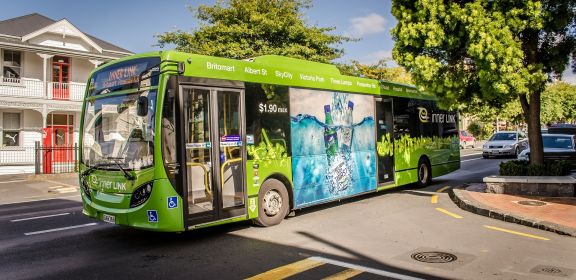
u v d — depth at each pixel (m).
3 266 6.32
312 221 9.16
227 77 8.02
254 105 8.51
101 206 7.66
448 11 10.36
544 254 6.56
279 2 24.14
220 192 7.71
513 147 26.89
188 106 7.33
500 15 9.84
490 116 41.66
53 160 23.70
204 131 7.55
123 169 7.20
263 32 23.03
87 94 8.32
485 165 22.48
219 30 22.75
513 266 6.00
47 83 25.38
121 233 8.38
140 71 7.42
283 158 9.07
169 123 7.04
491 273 5.71
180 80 7.22
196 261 6.42
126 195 7.22
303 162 9.57
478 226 8.48
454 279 5.50
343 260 6.33
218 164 7.70
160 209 6.86
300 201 9.45
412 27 10.77
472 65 11.52
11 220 10.10
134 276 5.79
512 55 9.65
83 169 8.11
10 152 24.31
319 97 10.16
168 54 7.14
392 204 11.13
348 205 11.08
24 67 24.97
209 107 7.68
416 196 12.45
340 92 10.82
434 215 9.62
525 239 7.45
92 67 27.50
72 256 6.82
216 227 8.73
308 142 9.74
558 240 7.38
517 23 9.81
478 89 11.66
